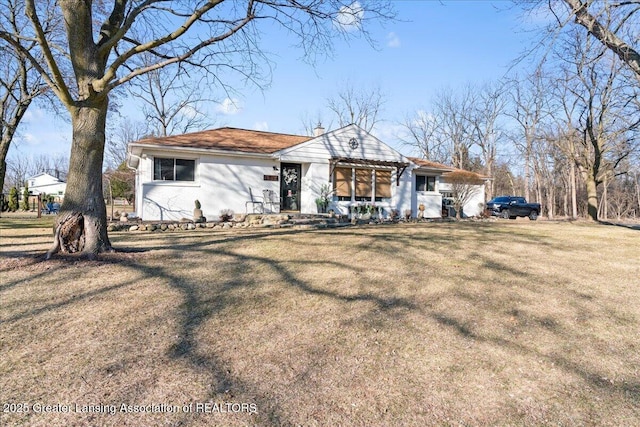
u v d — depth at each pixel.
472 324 4.04
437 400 2.65
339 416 2.42
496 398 2.70
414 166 18.52
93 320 3.81
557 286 5.47
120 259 6.15
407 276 5.72
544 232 11.59
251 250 7.35
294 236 9.38
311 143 15.98
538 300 4.86
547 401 2.68
